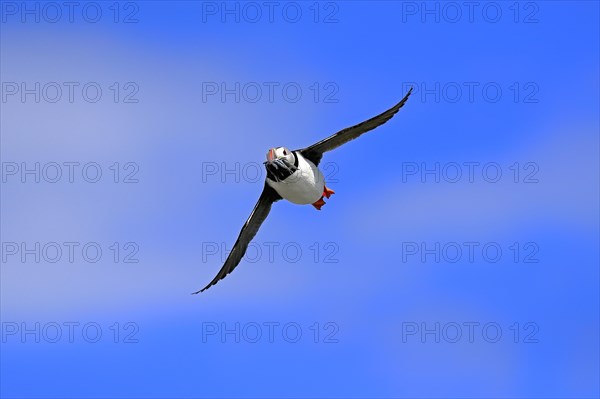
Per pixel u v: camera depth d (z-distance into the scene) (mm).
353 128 20609
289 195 21078
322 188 21219
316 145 20875
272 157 20250
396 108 20547
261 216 21969
